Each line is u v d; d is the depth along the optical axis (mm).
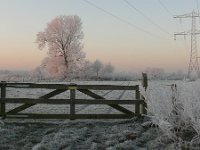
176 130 11367
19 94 32312
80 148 10930
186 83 11859
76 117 14453
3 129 12711
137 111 14617
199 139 10367
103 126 13656
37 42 84500
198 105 10961
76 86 14422
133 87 14695
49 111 18797
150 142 11133
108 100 14500
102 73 98750
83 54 85875
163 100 11648
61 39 84188
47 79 81188
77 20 84438
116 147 10750
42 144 11086
